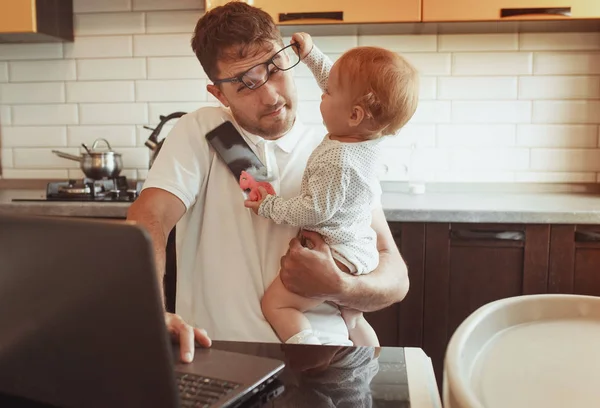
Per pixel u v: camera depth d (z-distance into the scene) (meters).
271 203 1.43
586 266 2.28
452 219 2.27
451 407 0.68
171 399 0.69
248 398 0.86
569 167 2.81
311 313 1.49
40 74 3.01
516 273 2.30
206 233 1.51
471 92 2.82
